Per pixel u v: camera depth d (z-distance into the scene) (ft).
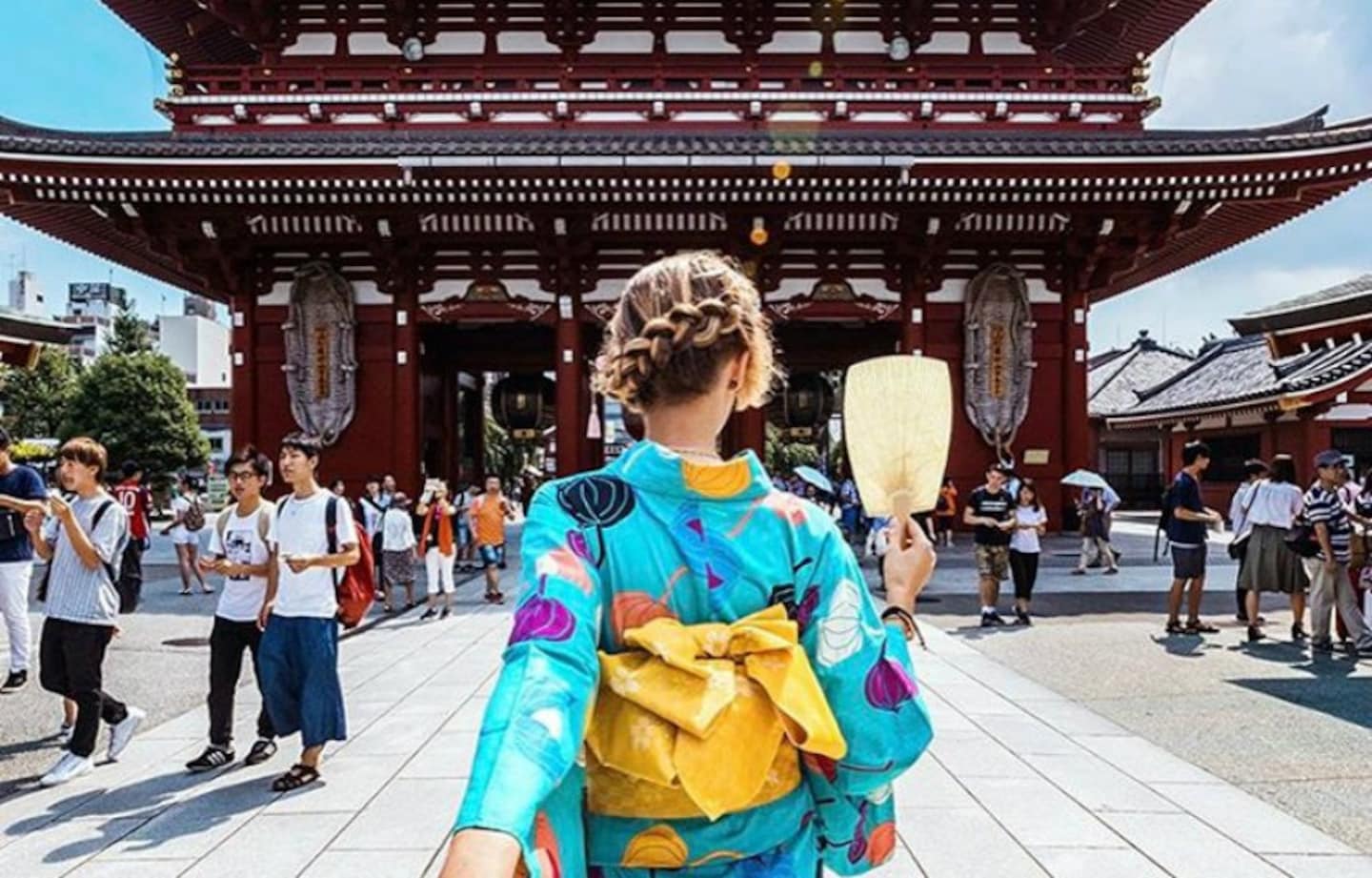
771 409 100.22
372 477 76.59
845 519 76.79
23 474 30.27
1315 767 21.15
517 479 199.00
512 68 80.59
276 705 20.67
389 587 47.21
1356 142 67.26
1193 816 18.11
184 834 17.61
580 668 4.42
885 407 5.83
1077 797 19.22
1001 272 77.30
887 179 69.62
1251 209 80.89
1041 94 77.10
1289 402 87.45
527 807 3.81
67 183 67.41
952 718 25.61
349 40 82.33
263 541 21.91
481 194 70.18
